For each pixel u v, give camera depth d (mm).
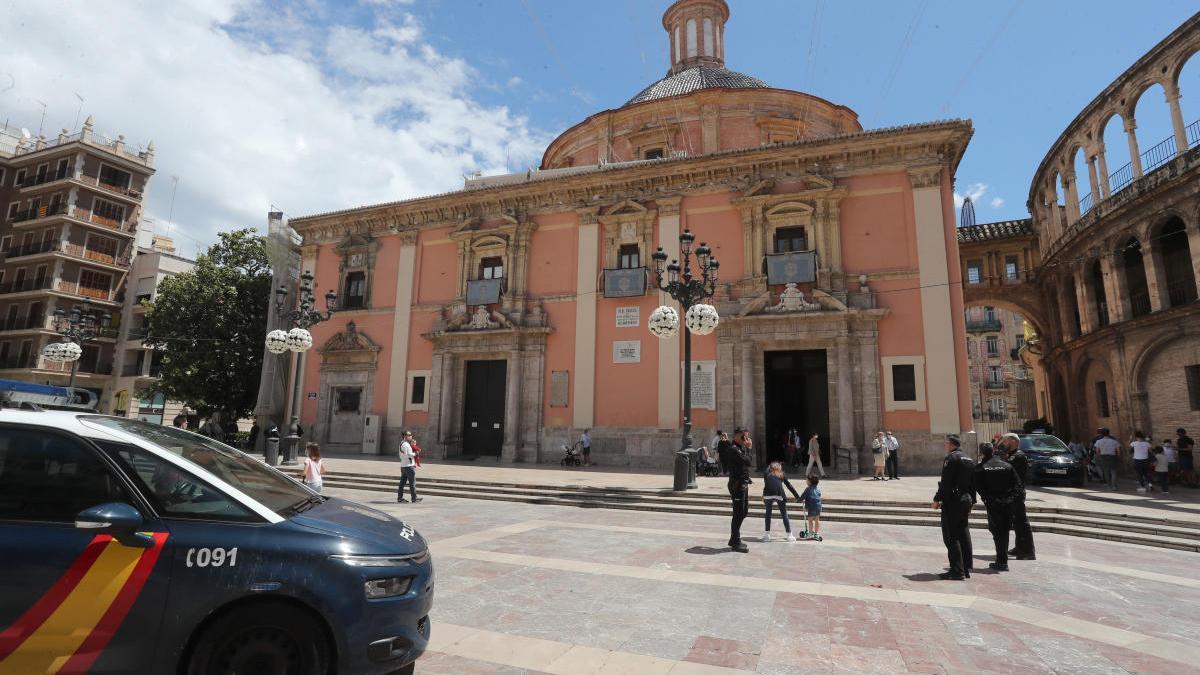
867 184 18531
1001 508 7449
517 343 21500
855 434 17406
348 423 24203
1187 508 11789
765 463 17953
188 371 26234
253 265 29656
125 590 3143
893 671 4199
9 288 42156
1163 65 19391
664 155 24438
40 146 45156
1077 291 24219
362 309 24406
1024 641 4840
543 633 4867
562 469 18438
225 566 3250
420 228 24312
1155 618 5531
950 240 17453
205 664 3162
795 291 18266
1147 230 19641
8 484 3301
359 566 3432
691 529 9992
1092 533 9984
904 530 10180
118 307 43375
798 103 24156
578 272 21438
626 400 20000
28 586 3084
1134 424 20094
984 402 46875
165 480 3490
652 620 5219
